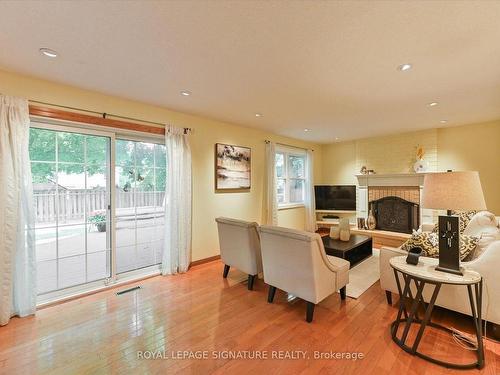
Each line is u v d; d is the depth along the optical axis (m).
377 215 5.55
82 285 2.93
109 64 2.24
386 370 1.69
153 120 3.44
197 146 3.98
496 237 2.19
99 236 3.08
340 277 2.55
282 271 2.45
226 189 4.43
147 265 3.55
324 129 4.92
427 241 2.43
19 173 2.37
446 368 1.70
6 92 2.36
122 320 2.32
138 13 1.56
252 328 2.19
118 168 3.28
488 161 4.37
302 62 2.20
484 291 1.98
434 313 2.40
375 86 2.74
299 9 1.52
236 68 2.32
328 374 1.66
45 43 1.90
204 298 2.77
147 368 1.72
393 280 2.49
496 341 1.96
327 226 6.54
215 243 4.27
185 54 2.07
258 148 5.01
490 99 3.17
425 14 1.57
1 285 2.24
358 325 2.22
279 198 5.69
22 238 2.38
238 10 1.53
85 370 1.70
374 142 5.74
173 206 3.54
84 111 2.84
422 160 4.98
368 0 1.44
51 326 2.22
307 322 2.28
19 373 1.67
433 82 2.63
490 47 1.95
